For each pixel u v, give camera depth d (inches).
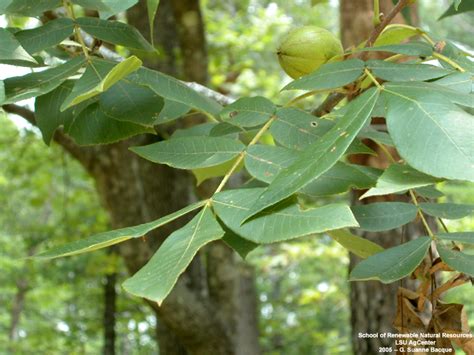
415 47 18.5
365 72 16.8
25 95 16.8
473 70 18.5
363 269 16.4
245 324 70.6
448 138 13.2
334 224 12.9
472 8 24.1
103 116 20.4
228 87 99.8
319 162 13.4
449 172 12.8
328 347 111.7
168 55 70.6
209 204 14.6
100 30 19.2
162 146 17.3
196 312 67.1
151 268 13.2
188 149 17.2
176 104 21.7
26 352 128.0
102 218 97.3
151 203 71.9
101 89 14.5
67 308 139.9
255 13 130.6
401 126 13.8
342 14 34.2
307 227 13.1
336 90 19.6
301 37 20.9
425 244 16.6
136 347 130.5
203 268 80.0
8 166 97.5
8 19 26.0
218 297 70.6
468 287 63.5
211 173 23.0
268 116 17.9
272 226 13.5
